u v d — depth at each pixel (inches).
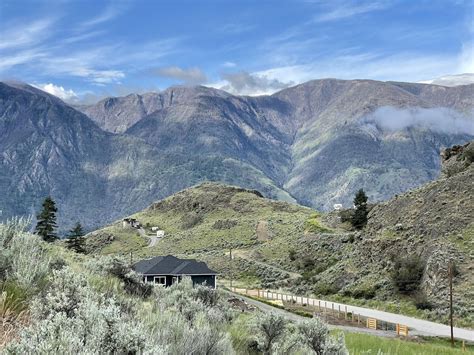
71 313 220.1
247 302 2212.1
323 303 2544.3
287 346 340.8
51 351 143.7
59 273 255.8
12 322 203.0
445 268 2329.0
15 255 280.4
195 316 344.5
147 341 162.2
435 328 1800.0
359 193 4082.2
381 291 2564.0
